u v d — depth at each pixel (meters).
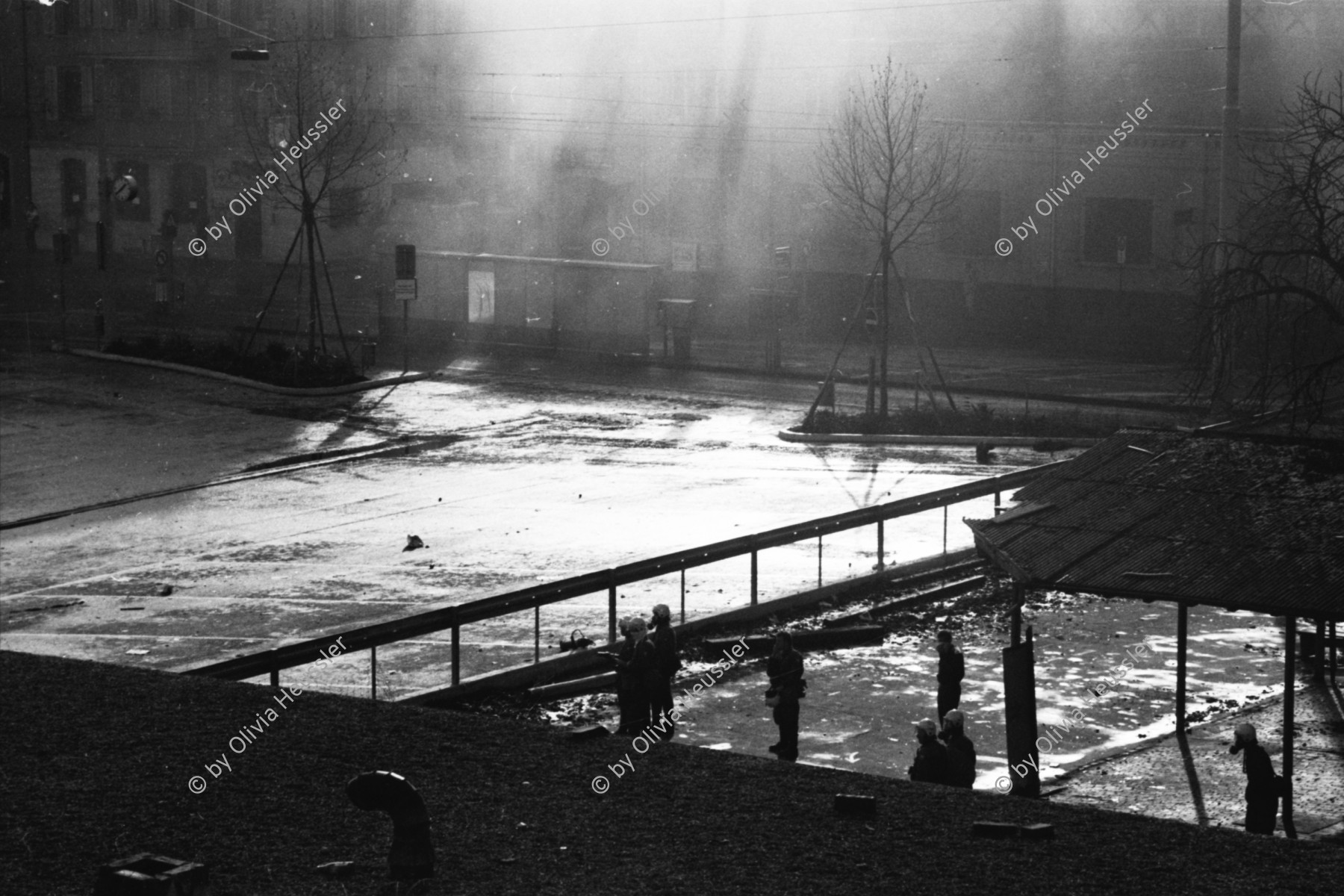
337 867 10.23
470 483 35.50
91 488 35.50
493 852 10.70
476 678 20.69
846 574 27.25
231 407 45.56
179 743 13.45
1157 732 19.45
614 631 22.80
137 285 77.00
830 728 19.41
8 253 88.56
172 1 81.88
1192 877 10.53
